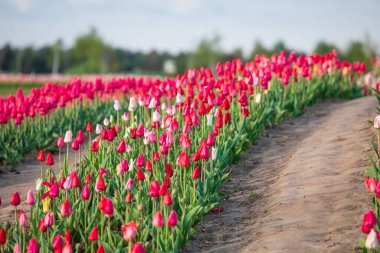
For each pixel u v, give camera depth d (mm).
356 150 9875
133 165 9031
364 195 7957
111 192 9055
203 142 8445
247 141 11414
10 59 125688
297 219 7527
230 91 11906
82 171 9570
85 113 16141
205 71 14156
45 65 120750
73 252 7480
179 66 94188
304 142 11305
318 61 15719
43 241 6879
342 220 7285
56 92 15164
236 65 14617
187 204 8305
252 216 8273
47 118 15719
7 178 12297
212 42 84062
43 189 8820
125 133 10680
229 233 7848
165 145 8742
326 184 8586
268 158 10945
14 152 13547
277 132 12758
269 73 12812
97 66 93188
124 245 7227
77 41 91438
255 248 6965
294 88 14617
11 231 7625
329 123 12570
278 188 8961
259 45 84500
